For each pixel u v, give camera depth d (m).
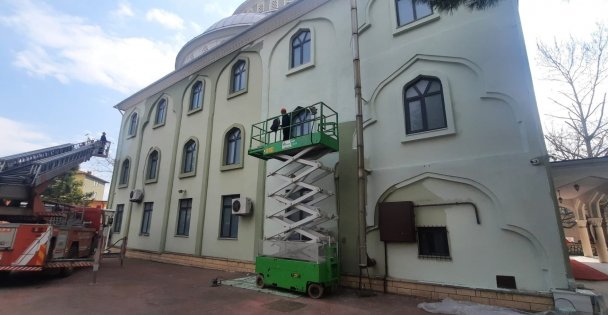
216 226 13.98
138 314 6.66
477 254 7.85
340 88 11.40
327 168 10.01
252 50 15.12
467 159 8.41
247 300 7.95
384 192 9.55
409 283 8.59
